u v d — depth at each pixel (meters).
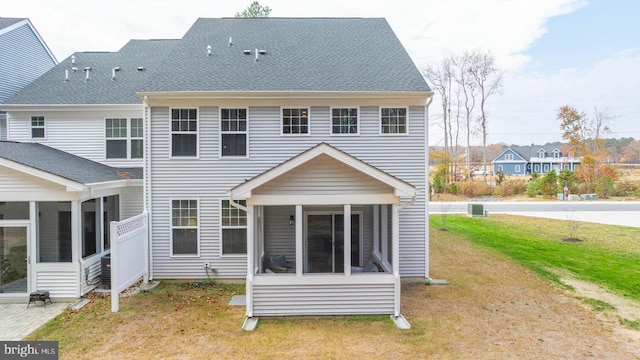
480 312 8.15
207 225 10.47
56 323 7.55
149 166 10.36
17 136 11.84
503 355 6.14
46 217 9.13
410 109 10.54
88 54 15.18
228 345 6.44
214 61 11.64
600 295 9.33
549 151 59.72
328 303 7.73
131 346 6.39
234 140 10.51
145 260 10.17
